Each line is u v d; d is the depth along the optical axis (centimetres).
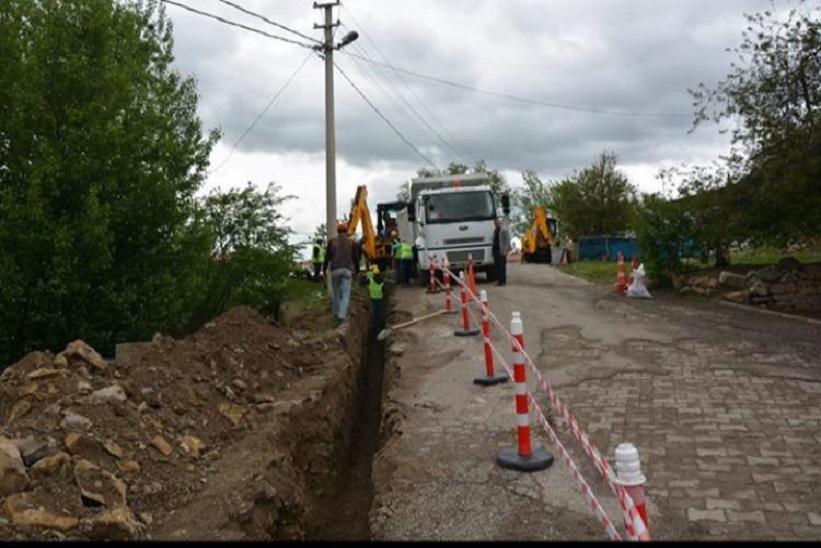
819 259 1920
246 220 2116
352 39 1670
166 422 730
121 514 515
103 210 1384
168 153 1641
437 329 1372
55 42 1489
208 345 1012
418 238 2095
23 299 1356
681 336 1205
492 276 2172
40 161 1415
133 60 1723
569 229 4597
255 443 736
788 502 561
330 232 1677
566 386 925
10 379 711
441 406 874
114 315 1469
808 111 1462
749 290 1544
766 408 789
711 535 513
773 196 1460
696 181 1683
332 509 812
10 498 507
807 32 1507
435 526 562
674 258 1805
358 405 1190
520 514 571
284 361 1085
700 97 1617
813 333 1214
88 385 707
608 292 1830
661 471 631
